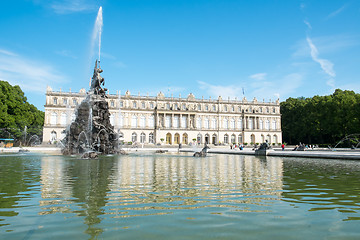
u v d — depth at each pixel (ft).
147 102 388.78
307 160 107.45
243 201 32.04
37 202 30.83
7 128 270.87
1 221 24.30
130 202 31.04
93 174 55.11
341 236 21.13
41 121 369.50
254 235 21.20
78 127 132.16
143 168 68.54
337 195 35.83
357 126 275.59
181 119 396.98
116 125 370.94
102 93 143.23
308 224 23.93
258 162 95.81
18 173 56.13
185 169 67.56
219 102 416.46
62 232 21.67
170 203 30.71
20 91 318.45
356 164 86.84
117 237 20.65
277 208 29.04
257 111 427.74
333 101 312.50
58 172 58.23
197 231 21.97
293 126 405.80
